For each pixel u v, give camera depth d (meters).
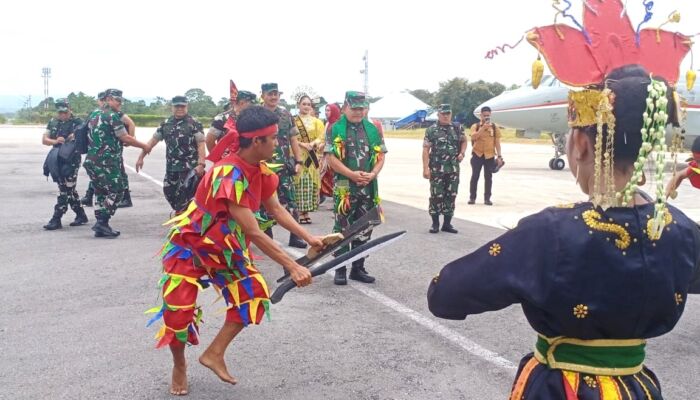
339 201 6.56
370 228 3.51
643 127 1.77
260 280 4.04
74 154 9.62
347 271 7.23
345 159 6.55
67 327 5.25
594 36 1.88
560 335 1.88
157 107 83.50
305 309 5.83
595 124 1.84
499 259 1.88
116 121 8.69
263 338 5.09
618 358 1.87
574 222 1.83
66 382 4.22
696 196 14.48
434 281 2.02
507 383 4.27
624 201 1.80
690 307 6.09
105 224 8.97
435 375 4.39
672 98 1.86
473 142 12.62
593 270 1.78
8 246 8.31
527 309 1.90
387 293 6.35
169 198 8.95
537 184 16.73
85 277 6.79
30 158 23.42
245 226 3.64
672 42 1.99
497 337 5.13
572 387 1.86
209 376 4.38
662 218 1.74
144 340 5.00
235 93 7.79
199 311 4.07
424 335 5.17
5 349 4.76
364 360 4.65
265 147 3.69
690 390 4.20
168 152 8.77
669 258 1.83
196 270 3.93
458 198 13.79
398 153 30.36
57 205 9.61
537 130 20.23
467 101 46.06
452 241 8.95
